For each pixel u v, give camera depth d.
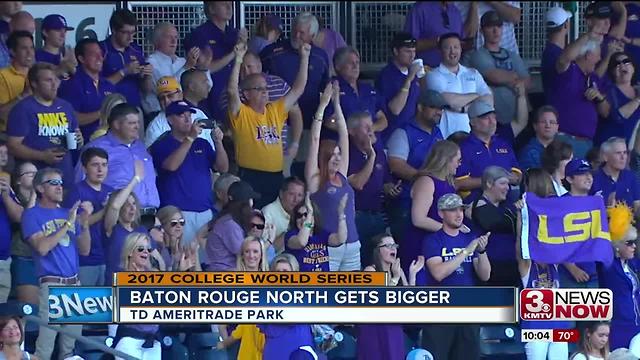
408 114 52.97
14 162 47.34
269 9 54.94
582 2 57.88
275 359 44.66
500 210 47.88
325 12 55.66
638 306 47.72
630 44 56.59
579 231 47.88
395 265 46.62
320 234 47.66
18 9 51.94
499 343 47.12
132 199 45.56
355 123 50.00
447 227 46.94
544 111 52.31
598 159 51.56
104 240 45.59
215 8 52.50
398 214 50.44
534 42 57.47
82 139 48.94
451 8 55.53
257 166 50.03
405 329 46.94
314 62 52.22
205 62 51.84
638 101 54.69
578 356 46.81
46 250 44.41
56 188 44.78
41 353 44.12
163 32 51.78
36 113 47.59
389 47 56.22
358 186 50.12
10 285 45.00
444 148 47.84
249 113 49.97
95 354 44.72
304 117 52.44
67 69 50.00
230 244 45.88
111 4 53.94
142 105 51.41
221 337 45.41
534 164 52.25
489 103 51.91
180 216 46.53
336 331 46.78
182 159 47.88
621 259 47.97
